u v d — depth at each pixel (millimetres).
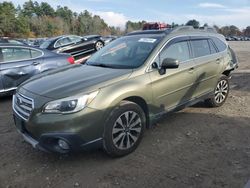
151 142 4984
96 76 4516
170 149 4738
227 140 5027
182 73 5453
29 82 4715
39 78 4793
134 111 4527
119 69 4820
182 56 5605
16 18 89688
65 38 15734
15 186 3850
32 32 96375
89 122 4031
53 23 103875
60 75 4770
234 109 6695
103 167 4227
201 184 3779
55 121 3936
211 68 6281
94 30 117312
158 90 4957
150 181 3869
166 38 5395
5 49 7945
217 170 4090
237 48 32688
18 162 4434
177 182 3832
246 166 4180
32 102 4145
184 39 5770
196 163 4289
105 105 4156
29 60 8273
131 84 4516
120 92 4328
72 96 3994
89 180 3928
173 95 5316
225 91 6918
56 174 4090
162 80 5020
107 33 117625
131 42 5602
